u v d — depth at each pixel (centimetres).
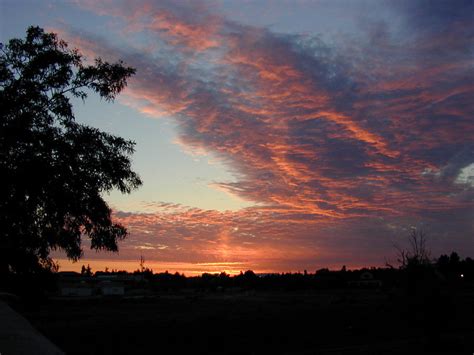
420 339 2162
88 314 4709
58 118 1991
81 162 1958
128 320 3847
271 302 6894
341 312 3719
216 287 14162
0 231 1823
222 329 2820
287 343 2372
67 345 2275
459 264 6050
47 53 1977
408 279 1927
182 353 2166
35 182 1786
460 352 1770
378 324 2820
